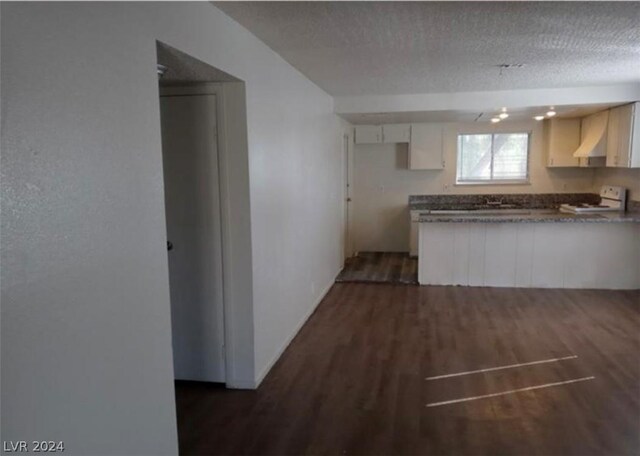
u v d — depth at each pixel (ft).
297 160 14.52
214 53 8.54
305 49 11.58
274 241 12.48
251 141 10.62
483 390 10.90
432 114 21.15
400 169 27.09
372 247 27.84
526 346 13.47
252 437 9.20
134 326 6.30
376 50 11.71
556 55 12.25
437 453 8.57
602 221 18.79
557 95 18.44
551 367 12.05
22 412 4.60
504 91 18.78
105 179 5.65
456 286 20.24
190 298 11.25
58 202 4.95
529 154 25.75
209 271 11.07
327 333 14.78
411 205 27.07
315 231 17.17
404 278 21.48
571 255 19.54
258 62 10.89
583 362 12.32
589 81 16.69
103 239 5.64
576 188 25.43
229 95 10.29
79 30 5.22
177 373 11.57
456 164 26.45
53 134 4.88
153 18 6.59
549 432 9.16
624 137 18.95
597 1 8.12
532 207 25.35
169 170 10.86
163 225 6.92
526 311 16.67
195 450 8.79
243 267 10.91
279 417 9.90
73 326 5.20
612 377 11.43
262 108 11.28
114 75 5.80
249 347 11.14
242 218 10.73
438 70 14.29
